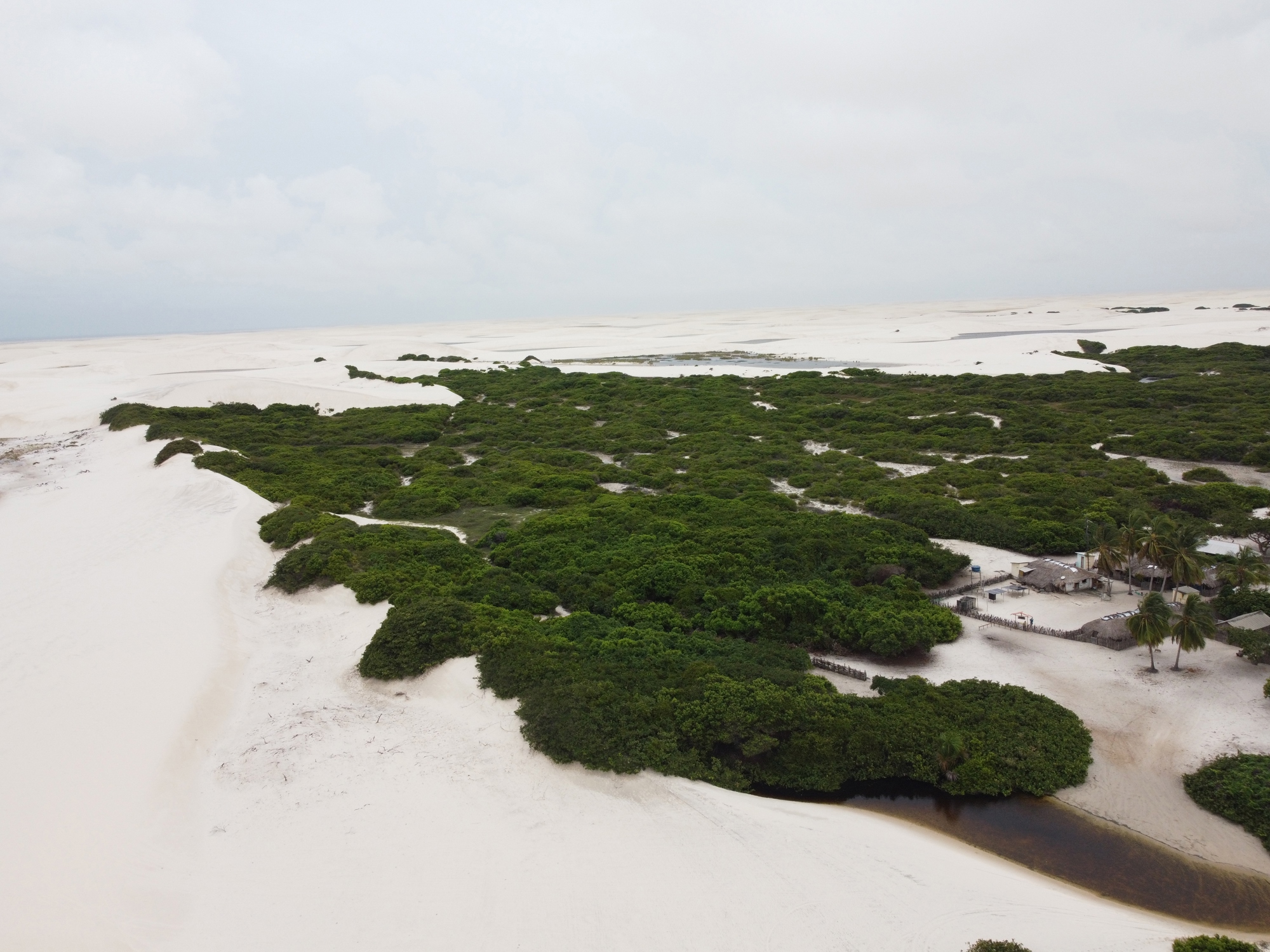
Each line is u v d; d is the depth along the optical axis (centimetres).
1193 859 2261
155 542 4812
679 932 1928
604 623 3612
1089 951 1869
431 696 3067
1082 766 2648
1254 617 3453
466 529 5303
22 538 5144
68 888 2038
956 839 2361
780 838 2300
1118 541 4084
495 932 1928
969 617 3831
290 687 3206
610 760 2577
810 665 3334
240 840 2288
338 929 1941
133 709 2900
